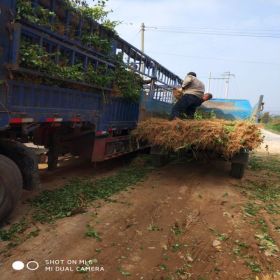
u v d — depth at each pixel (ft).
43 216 18.58
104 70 25.99
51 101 20.42
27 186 18.67
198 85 33.55
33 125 19.67
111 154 30.66
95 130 26.84
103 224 18.22
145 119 32.24
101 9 25.16
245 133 26.45
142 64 33.60
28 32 17.48
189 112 35.04
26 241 15.74
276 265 15.12
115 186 25.48
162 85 40.47
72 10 21.25
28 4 17.19
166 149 29.25
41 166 30.37
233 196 24.90
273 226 19.48
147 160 35.60
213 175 31.04
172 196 24.11
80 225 17.80
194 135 26.76
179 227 18.66
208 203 23.08
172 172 31.32
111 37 26.53
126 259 14.79
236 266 14.83
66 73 20.39
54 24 19.75
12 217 18.34
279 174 35.27
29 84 18.20
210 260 15.20
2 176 16.84
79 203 21.03
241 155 29.12
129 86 29.94
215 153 28.89
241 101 41.09
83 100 24.27
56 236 16.38
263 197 25.22
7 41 16.20
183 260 15.05
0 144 18.43
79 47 22.34
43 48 18.58
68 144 28.04
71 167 31.76
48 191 23.09
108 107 28.50
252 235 18.01
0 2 15.79
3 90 16.49
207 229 18.52
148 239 16.87
